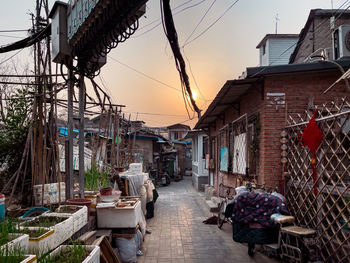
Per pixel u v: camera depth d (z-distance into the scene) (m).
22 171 7.38
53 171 6.71
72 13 4.93
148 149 22.61
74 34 4.73
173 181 25.44
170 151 27.31
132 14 4.06
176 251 5.87
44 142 6.32
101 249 3.96
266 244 5.24
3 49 6.31
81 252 2.93
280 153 6.25
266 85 6.34
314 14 13.81
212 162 13.41
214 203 10.77
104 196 5.39
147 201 9.02
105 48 4.74
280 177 6.21
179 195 15.30
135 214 5.26
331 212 4.63
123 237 5.17
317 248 4.88
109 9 3.91
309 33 14.55
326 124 4.99
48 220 3.60
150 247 6.14
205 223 8.36
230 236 6.98
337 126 4.86
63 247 3.15
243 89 7.41
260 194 5.31
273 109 6.32
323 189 4.87
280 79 6.36
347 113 4.29
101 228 5.18
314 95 6.34
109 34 4.51
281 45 20.28
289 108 6.30
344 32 7.76
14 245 2.49
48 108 7.76
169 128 38.72
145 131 23.48
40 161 6.41
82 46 4.88
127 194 8.08
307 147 5.47
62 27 5.20
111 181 8.98
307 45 14.90
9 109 7.72
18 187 7.34
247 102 7.71
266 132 6.29
